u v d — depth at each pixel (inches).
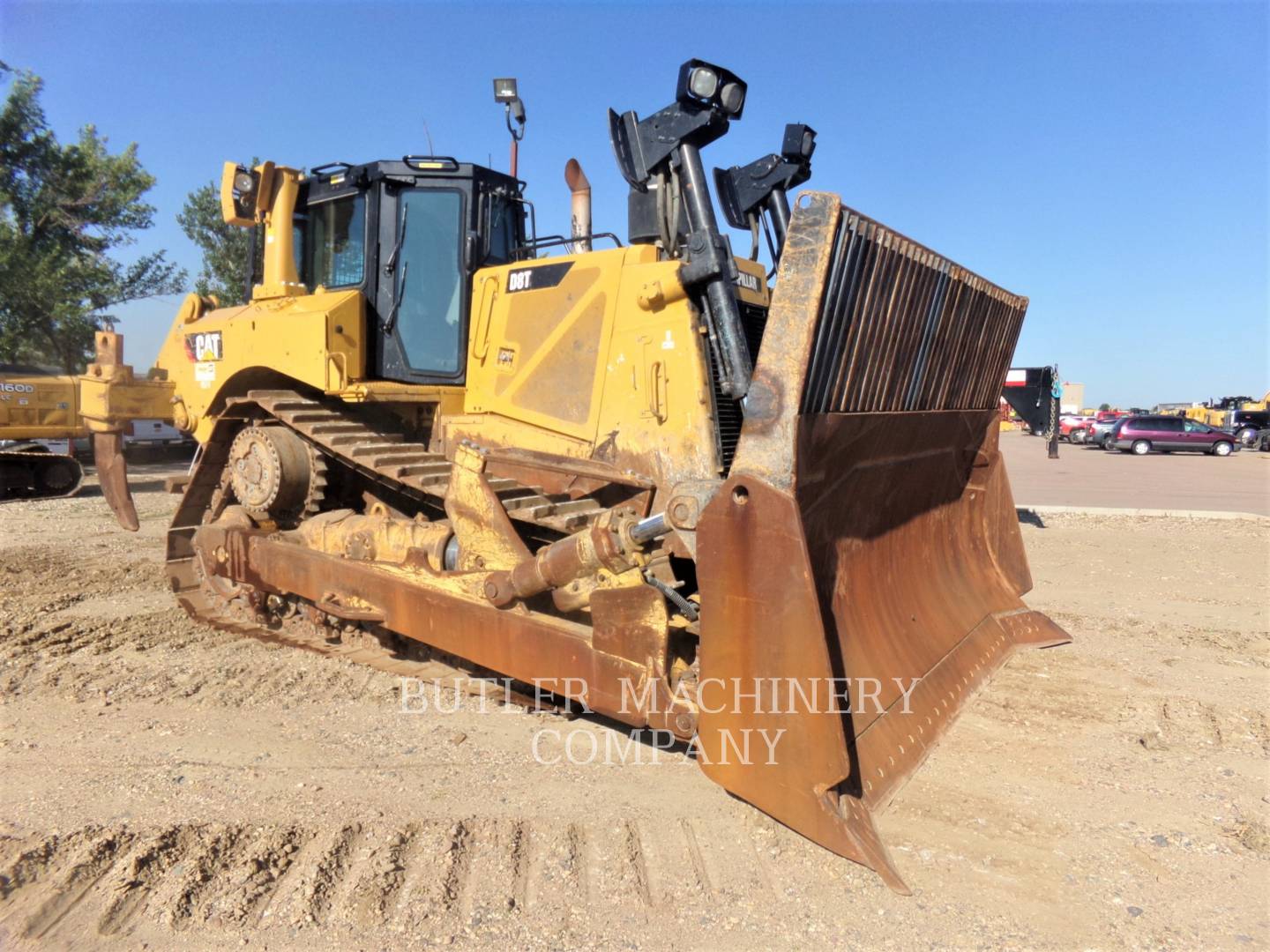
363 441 192.5
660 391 153.6
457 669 183.6
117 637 214.1
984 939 100.1
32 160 813.2
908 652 152.1
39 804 128.5
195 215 952.9
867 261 122.0
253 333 208.7
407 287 200.4
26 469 483.8
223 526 214.8
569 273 170.6
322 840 118.3
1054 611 247.9
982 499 206.5
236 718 164.4
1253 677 191.5
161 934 99.9
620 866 113.4
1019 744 154.4
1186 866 116.5
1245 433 1256.2
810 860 115.5
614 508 149.0
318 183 216.2
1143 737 157.8
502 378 184.7
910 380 147.3
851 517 143.6
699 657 116.6
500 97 238.8
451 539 164.1
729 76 142.0
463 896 107.1
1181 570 306.3
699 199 143.9
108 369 235.9
